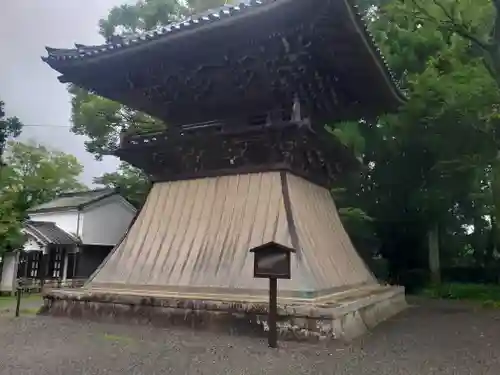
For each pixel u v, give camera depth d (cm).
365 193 2406
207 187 1141
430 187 2222
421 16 1792
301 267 915
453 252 2736
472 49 1720
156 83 1238
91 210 2572
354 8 880
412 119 2009
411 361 654
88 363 616
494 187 1847
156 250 1102
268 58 1041
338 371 584
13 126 2477
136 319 953
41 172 3731
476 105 1791
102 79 1264
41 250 2338
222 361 630
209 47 1044
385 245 2578
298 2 839
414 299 2009
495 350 755
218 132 1114
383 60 1138
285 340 782
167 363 618
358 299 964
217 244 1036
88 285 1121
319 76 1152
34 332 858
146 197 1234
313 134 1080
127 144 1243
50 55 1187
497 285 2408
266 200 1041
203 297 938
